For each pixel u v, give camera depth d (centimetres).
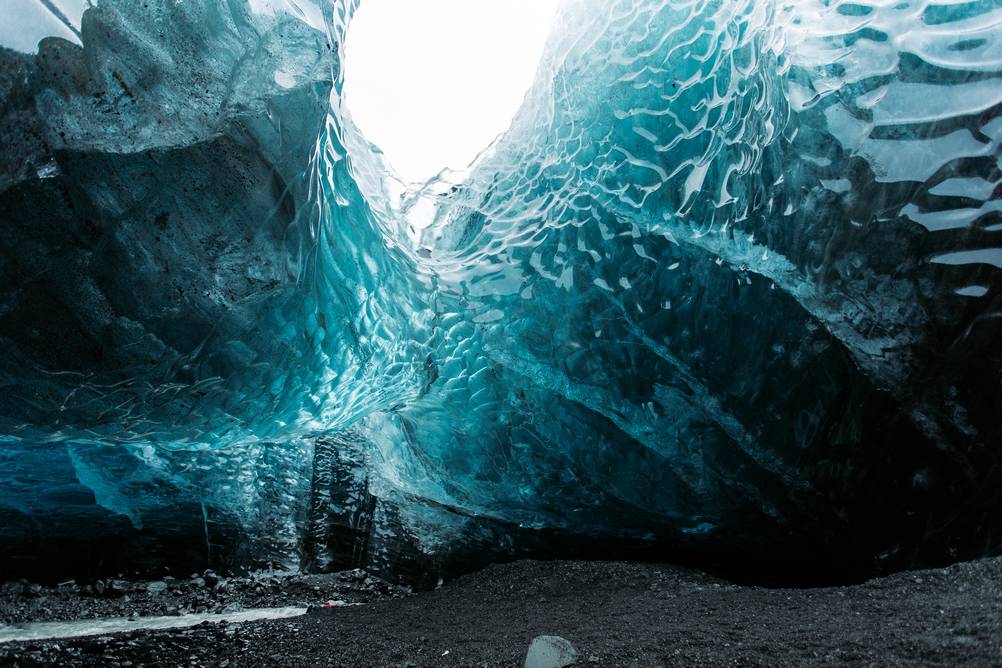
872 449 390
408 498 523
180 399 373
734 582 444
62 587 451
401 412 503
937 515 371
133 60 306
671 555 487
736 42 439
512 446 480
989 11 363
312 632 314
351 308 430
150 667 272
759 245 422
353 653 278
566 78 532
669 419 449
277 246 353
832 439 402
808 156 402
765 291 421
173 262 330
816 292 403
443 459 496
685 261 452
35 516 450
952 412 366
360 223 454
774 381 419
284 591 466
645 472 457
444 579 506
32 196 296
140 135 310
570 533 495
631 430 458
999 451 352
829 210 397
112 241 316
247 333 368
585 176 498
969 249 362
